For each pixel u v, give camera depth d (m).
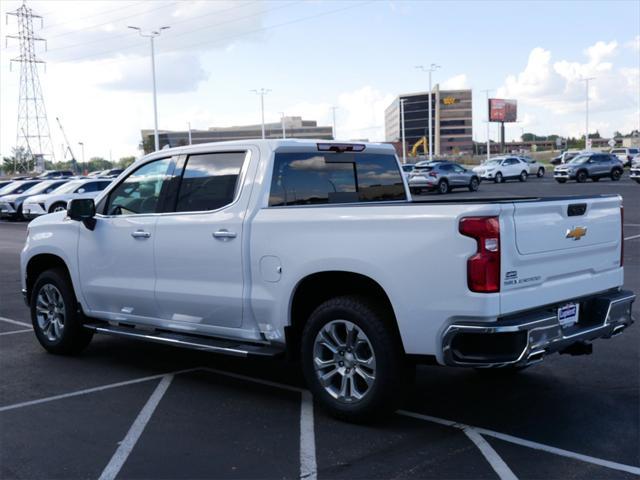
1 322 9.40
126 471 4.38
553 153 129.25
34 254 7.43
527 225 4.60
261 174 5.62
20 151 98.94
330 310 5.07
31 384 6.38
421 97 170.12
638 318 8.62
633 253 14.20
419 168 39.62
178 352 7.56
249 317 5.60
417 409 5.44
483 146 190.88
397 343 4.84
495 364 4.43
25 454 4.69
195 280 5.91
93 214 6.70
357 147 6.35
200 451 4.68
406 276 4.66
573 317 5.09
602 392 5.82
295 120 146.88
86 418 5.41
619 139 173.88
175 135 130.75
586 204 5.13
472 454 4.54
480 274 4.38
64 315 7.25
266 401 5.75
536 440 4.77
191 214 5.98
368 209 4.87
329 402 5.14
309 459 4.50
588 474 4.21
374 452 4.60
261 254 5.44
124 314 6.63
